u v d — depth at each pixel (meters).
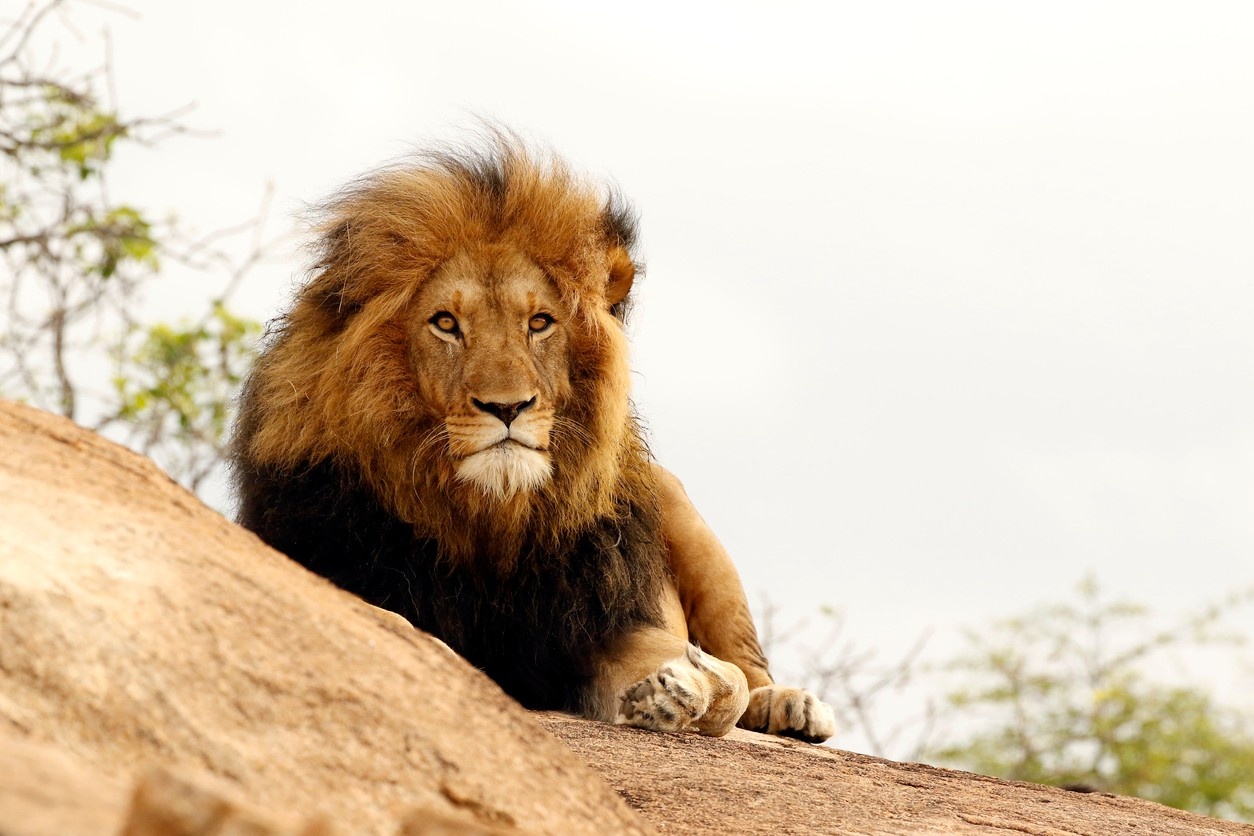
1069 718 32.06
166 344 20.70
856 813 8.26
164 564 5.31
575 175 12.78
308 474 12.29
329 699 5.32
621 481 12.90
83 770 4.36
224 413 20.80
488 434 11.82
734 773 9.07
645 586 13.10
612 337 12.61
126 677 4.92
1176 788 31.16
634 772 8.66
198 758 4.89
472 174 12.55
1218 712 32.53
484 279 12.23
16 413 6.05
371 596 12.13
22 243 19.88
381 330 12.21
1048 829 8.55
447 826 4.37
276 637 5.38
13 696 4.71
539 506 12.34
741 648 14.80
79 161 20.05
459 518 12.24
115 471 5.93
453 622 12.31
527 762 5.75
